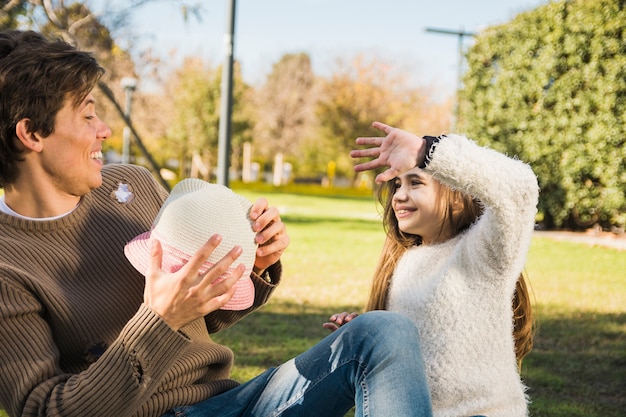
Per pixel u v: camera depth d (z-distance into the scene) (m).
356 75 38.16
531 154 13.38
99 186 2.03
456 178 1.88
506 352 2.02
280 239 2.07
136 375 1.60
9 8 8.01
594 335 4.91
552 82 13.23
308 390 1.83
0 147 1.84
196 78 31.12
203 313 1.63
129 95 15.45
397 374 1.69
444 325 2.00
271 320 5.11
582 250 10.30
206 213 1.82
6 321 1.69
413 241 2.38
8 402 1.69
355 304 5.82
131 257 1.86
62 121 1.86
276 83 39.94
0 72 1.79
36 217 1.93
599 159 12.34
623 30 12.12
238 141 33.00
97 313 1.88
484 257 1.96
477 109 15.05
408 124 37.47
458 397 1.97
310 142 39.97
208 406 1.91
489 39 14.68
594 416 3.29
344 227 13.34
